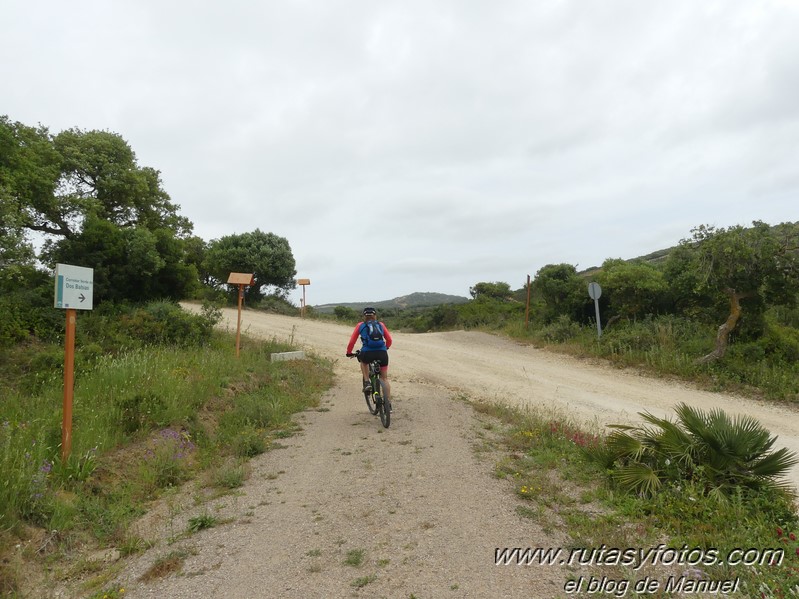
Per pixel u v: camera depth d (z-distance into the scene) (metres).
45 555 3.99
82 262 15.09
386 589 3.31
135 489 5.30
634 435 5.92
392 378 13.10
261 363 11.68
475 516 4.41
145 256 16.16
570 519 4.32
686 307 18.39
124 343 11.84
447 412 8.89
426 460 6.07
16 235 12.00
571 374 14.42
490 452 6.42
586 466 5.69
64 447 5.18
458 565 3.58
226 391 9.01
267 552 3.92
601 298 20.94
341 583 3.41
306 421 8.34
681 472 5.02
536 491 4.95
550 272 23.70
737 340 14.98
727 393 12.04
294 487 5.38
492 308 31.44
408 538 4.04
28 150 17.81
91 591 3.55
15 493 4.18
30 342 10.86
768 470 4.95
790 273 13.12
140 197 25.28
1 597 3.41
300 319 31.53
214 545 4.10
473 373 14.44
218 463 6.24
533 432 7.19
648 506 4.54
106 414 6.44
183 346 12.92
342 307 39.78
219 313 15.52
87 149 23.12
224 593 3.37
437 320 33.28
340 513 4.61
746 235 13.61
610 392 12.13
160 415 6.84
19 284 13.39
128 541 4.23
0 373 8.79
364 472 5.73
